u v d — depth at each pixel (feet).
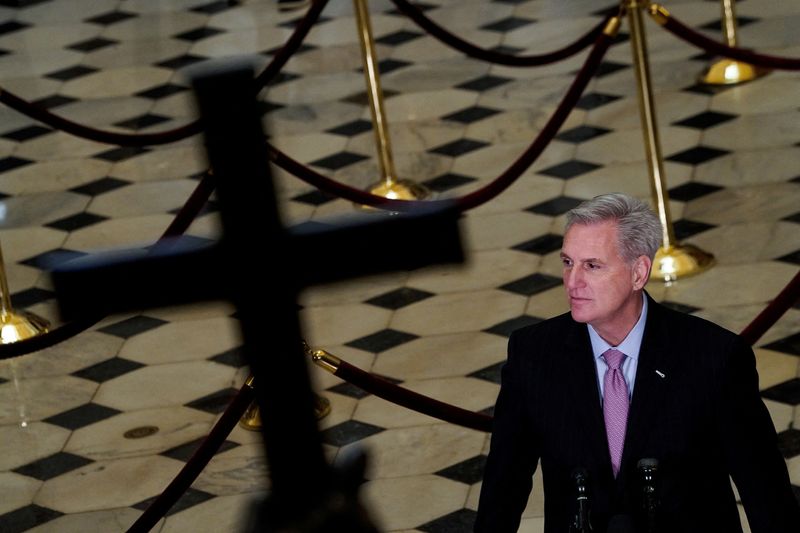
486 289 39.58
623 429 16.61
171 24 66.49
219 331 38.91
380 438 32.32
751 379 16.47
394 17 63.77
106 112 56.75
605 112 50.88
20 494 31.50
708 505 16.48
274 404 4.75
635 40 38.50
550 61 45.96
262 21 65.10
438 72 56.95
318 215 45.44
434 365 35.68
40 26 68.49
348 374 24.57
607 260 16.03
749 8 58.29
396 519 28.89
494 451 17.39
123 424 34.37
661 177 39.14
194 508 30.12
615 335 16.57
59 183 50.62
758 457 16.24
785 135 46.75
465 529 28.25
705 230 41.22
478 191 38.22
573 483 16.62
